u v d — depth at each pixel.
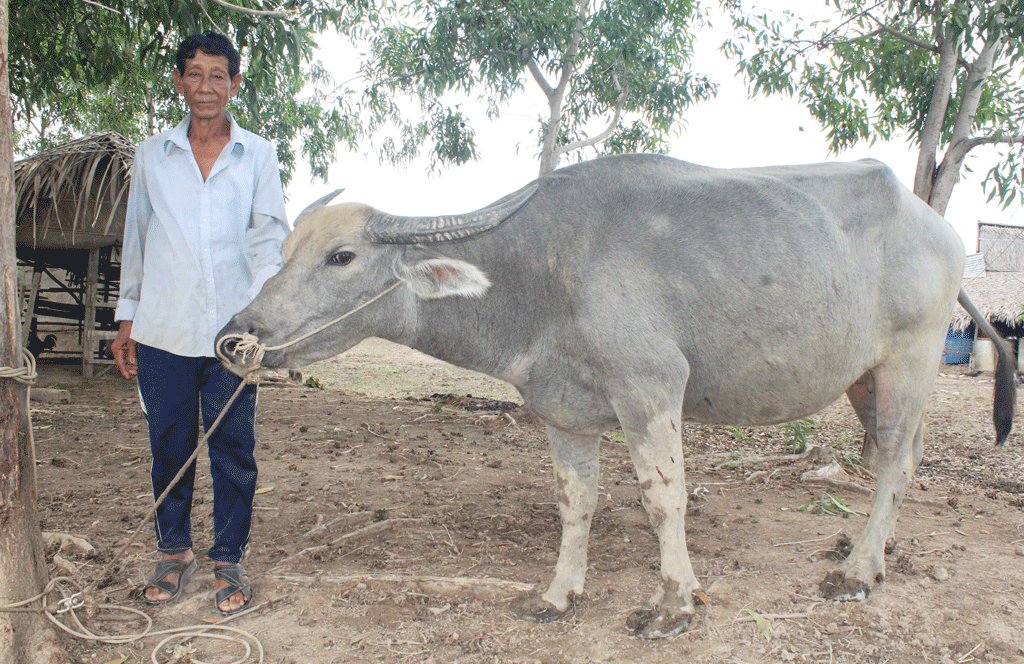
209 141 3.12
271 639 2.81
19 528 2.53
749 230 3.09
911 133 7.41
